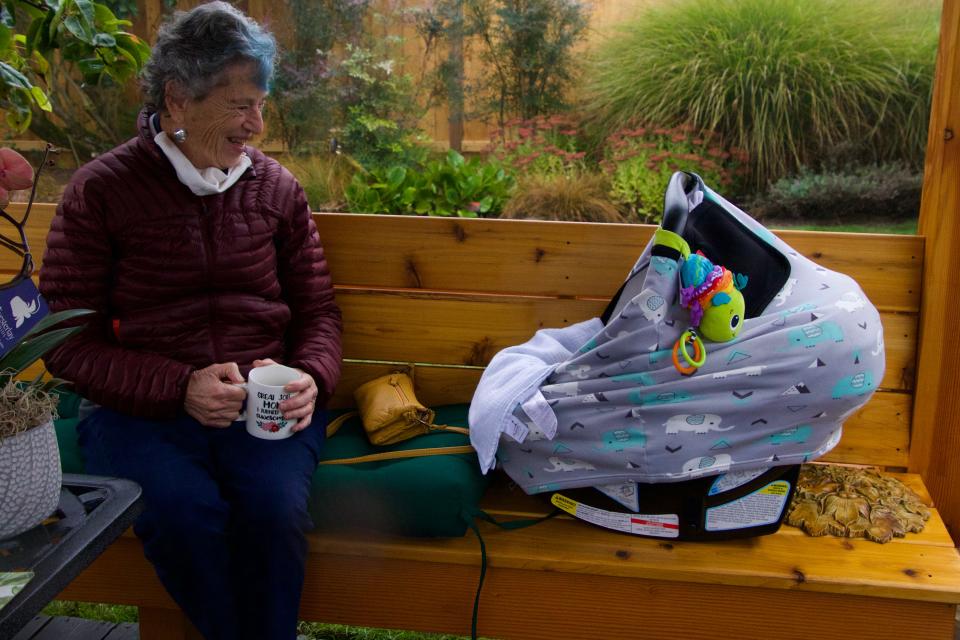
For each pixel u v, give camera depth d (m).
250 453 1.80
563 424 1.80
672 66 5.60
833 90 5.32
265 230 1.95
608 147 5.54
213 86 1.73
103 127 5.91
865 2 5.86
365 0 6.16
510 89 6.28
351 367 2.34
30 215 2.37
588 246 2.18
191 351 1.89
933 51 5.55
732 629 1.78
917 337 2.14
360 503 1.82
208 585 1.66
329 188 4.92
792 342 1.69
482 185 3.68
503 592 1.83
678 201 1.77
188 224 1.85
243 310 1.93
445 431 2.05
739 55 5.47
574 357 1.83
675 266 1.72
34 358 1.22
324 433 1.97
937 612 1.71
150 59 1.79
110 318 1.89
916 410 2.14
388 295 2.28
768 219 4.96
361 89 5.97
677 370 1.73
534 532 1.87
